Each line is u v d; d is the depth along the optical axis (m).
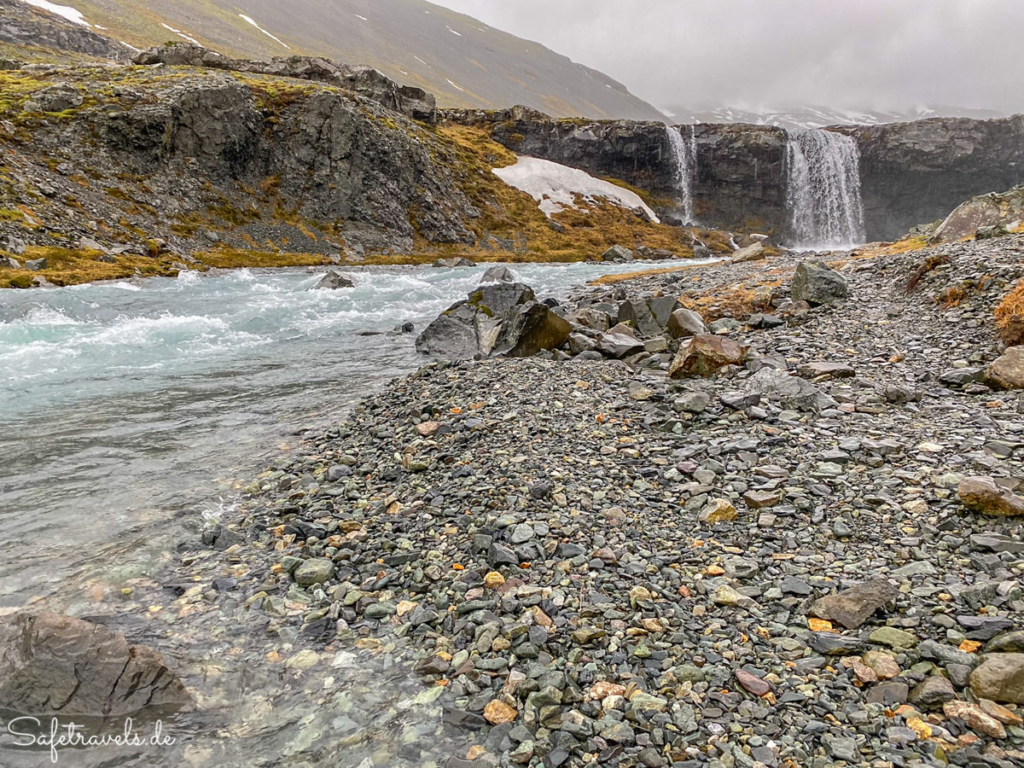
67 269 42.12
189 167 65.50
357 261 66.25
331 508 9.79
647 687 5.46
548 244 86.38
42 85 63.62
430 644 6.42
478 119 127.12
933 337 16.34
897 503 8.10
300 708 5.63
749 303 23.25
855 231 110.56
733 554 7.50
